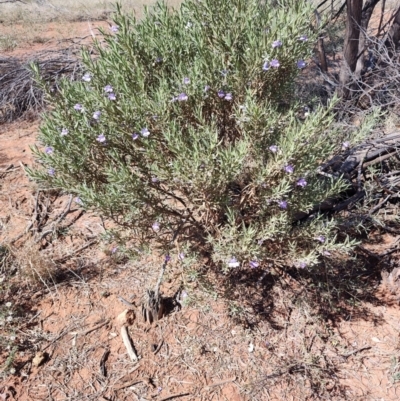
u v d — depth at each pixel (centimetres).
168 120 192
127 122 191
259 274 256
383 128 329
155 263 267
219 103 212
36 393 205
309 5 199
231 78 203
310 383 209
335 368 216
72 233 300
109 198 198
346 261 256
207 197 194
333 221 222
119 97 205
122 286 256
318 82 462
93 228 304
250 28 201
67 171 208
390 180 278
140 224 223
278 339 228
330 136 205
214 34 207
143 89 195
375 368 216
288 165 185
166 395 204
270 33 196
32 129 470
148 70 215
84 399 202
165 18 216
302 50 204
